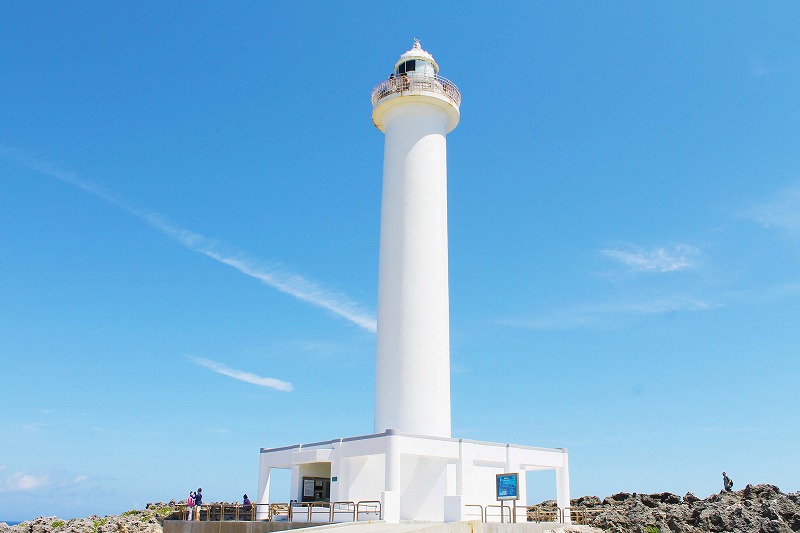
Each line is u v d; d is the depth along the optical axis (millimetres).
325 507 35594
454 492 36406
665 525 38188
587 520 38531
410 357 38219
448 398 38844
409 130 42000
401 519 34750
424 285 39375
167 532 37375
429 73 43812
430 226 40500
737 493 44062
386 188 41906
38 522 45000
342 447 36188
